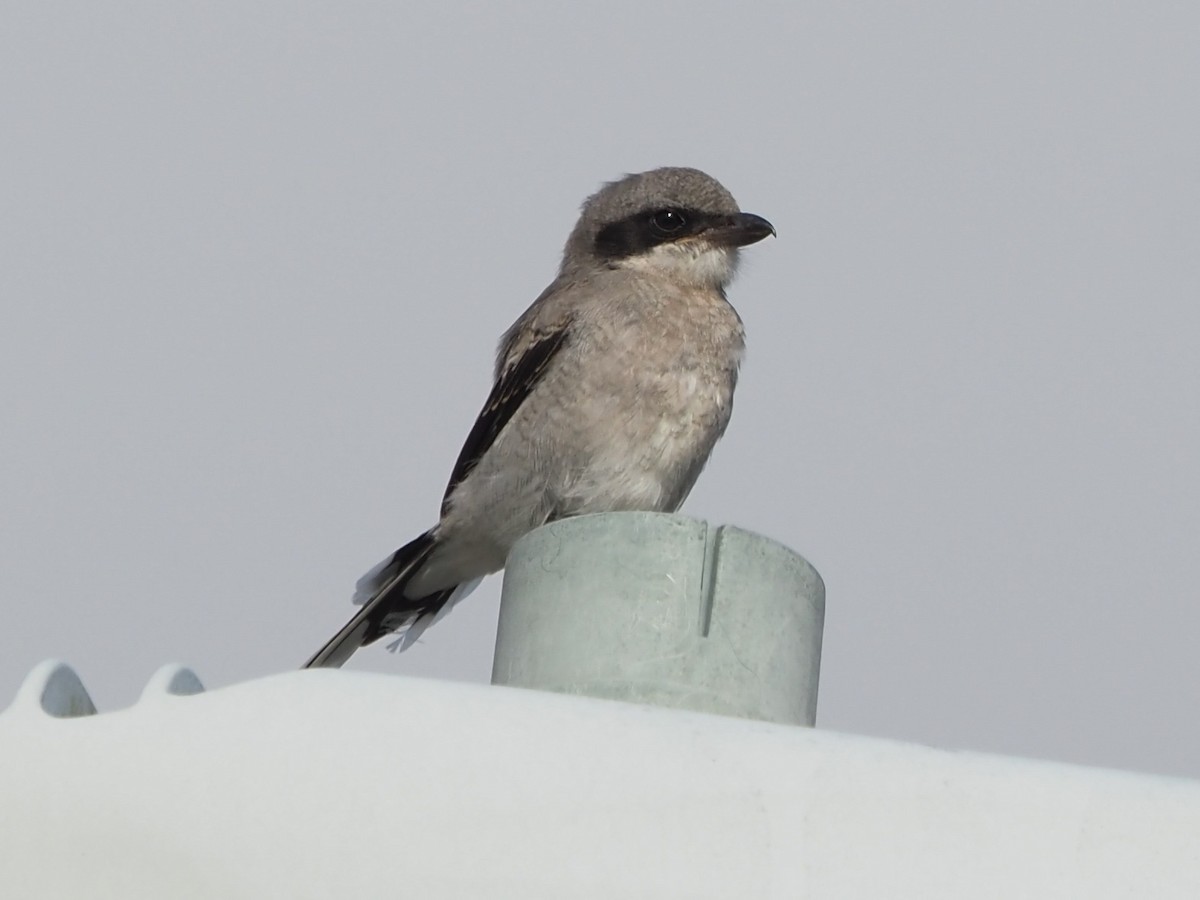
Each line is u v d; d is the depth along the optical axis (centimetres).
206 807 662
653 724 686
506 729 680
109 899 649
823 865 656
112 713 688
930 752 691
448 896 646
